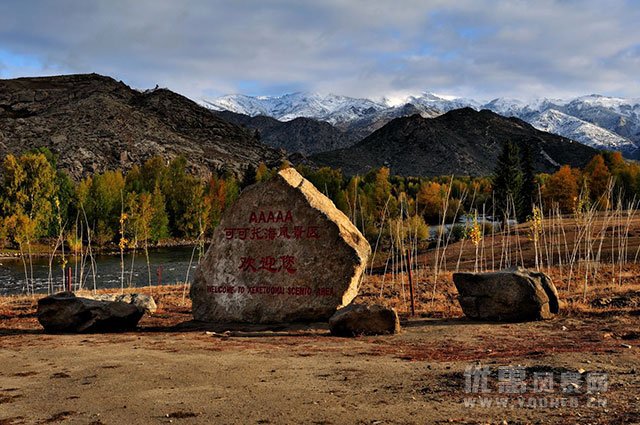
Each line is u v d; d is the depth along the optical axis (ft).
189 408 29.63
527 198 267.18
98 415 28.94
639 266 111.34
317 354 44.29
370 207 240.73
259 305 65.98
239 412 28.71
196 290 69.46
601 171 254.88
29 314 77.46
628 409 27.32
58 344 51.52
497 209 256.11
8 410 30.25
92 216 287.89
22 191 263.70
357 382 34.30
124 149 577.43
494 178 270.26
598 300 70.18
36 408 30.48
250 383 34.60
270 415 28.09
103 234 283.38
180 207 344.49
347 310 55.72
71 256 250.57
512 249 153.89
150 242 320.70
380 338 52.54
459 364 38.70
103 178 333.21
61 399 32.14
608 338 48.78
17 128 581.12
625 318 58.70
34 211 264.52
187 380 35.76
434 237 210.18
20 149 534.37
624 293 74.02
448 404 29.17
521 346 46.24
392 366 38.65
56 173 302.04
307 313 64.44
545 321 59.62
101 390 33.83
